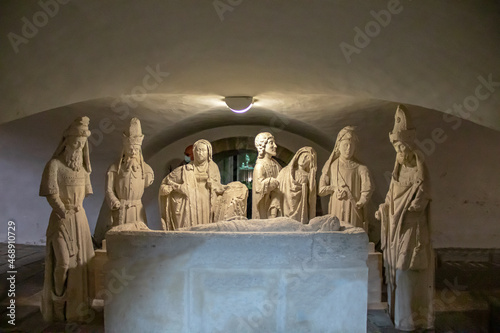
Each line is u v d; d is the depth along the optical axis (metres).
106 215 6.86
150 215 7.17
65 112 5.64
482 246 6.31
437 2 2.75
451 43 3.12
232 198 4.77
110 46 3.51
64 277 3.72
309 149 4.75
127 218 4.37
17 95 3.60
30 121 5.84
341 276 3.15
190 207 4.55
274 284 3.14
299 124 6.51
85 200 6.79
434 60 3.40
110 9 3.02
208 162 4.84
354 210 4.45
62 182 3.75
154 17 3.17
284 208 4.73
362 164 4.55
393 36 3.27
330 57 3.80
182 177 4.59
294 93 5.06
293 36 3.50
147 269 3.16
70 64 3.59
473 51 3.10
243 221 3.38
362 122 5.88
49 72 3.57
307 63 4.01
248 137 7.19
